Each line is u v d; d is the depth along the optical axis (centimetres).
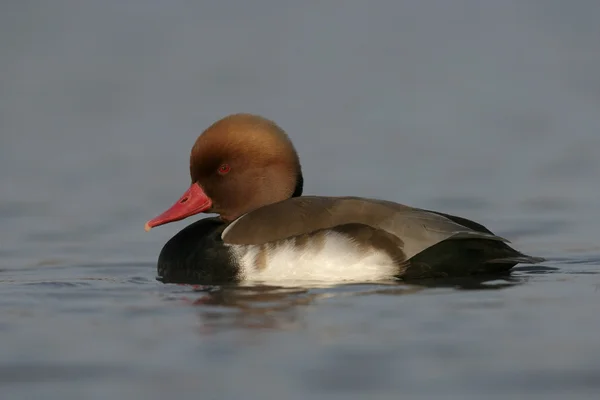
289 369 736
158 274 1096
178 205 1119
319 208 1024
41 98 2347
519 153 1888
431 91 2420
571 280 992
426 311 867
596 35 2927
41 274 1124
